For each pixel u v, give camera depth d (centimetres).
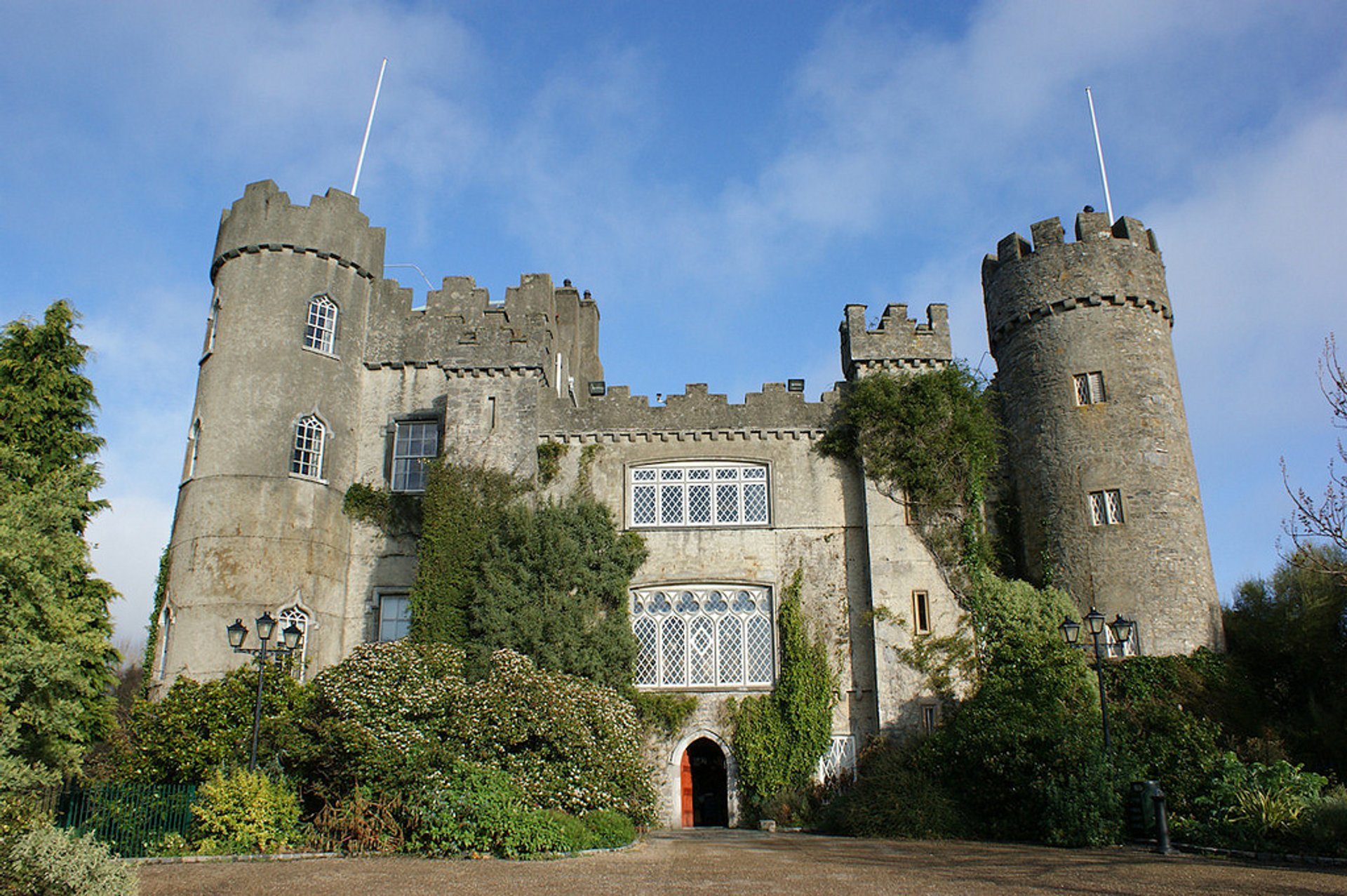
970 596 2275
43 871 823
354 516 2448
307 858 1348
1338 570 1686
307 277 2477
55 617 1451
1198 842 1512
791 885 1105
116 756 1898
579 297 3372
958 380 2427
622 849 1505
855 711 2269
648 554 2405
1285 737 2094
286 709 1736
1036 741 1727
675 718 2262
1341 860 1302
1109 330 2466
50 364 2167
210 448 2306
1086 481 2378
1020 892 1052
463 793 1416
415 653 1692
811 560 2391
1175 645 2209
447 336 2441
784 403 2519
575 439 2503
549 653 2086
